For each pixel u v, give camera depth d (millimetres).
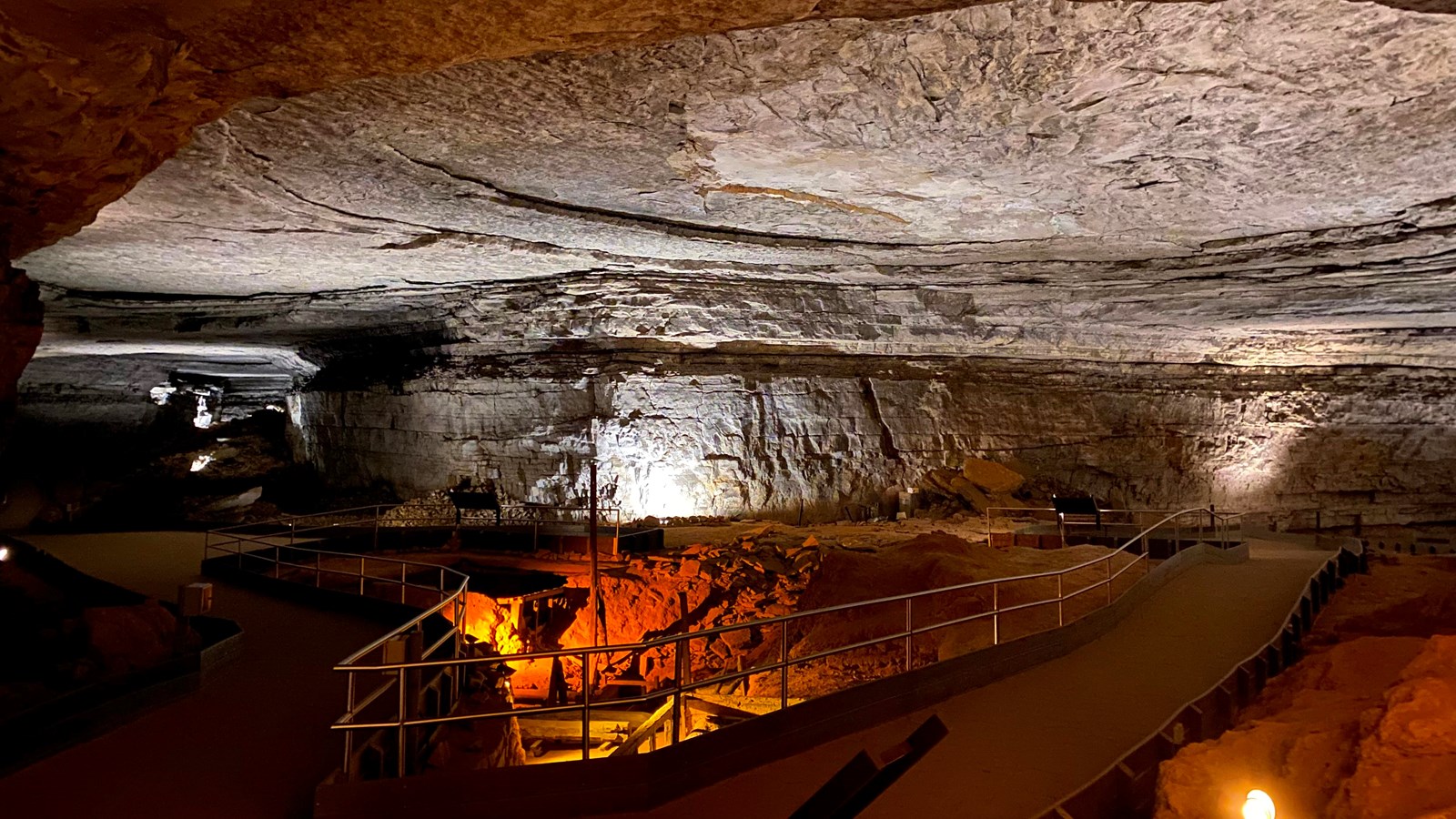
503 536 19094
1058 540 19312
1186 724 6668
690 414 21375
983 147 9750
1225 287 17859
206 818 5598
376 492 24969
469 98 8500
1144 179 10914
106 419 31266
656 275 18844
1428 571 16266
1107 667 9586
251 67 6066
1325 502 26859
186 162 10484
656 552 17906
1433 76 7547
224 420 33781
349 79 6328
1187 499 25391
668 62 7570
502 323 20953
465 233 14477
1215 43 7008
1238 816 4711
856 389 23094
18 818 5551
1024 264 16859
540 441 21359
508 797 5613
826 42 7117
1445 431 27297
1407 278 16344
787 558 17672
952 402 23703
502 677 12219
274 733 7320
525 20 5477
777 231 14500
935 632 13031
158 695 8055
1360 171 10375
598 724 14641
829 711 7223
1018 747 7031
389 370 25094
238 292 19797
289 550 18891
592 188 11891
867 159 10305
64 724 6902
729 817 5660
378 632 11500
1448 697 4492
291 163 10570
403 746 5957
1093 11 6500
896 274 18312
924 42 7078
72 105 5617
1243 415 25953
